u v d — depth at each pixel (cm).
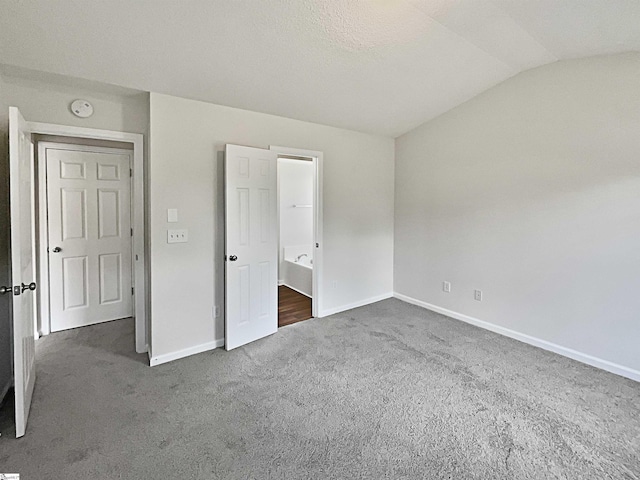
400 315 404
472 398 233
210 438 193
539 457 179
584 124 278
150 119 269
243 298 319
